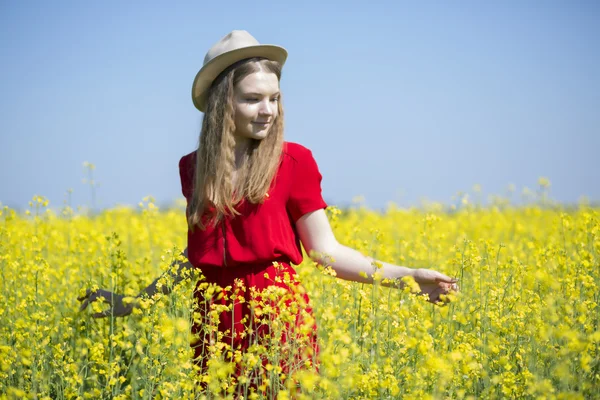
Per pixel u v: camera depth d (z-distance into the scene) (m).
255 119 3.56
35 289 4.82
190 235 3.79
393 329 3.66
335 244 3.70
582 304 3.82
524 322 3.93
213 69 3.62
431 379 3.34
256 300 3.60
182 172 3.95
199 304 3.77
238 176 3.61
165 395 3.36
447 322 4.06
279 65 3.66
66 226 8.34
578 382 3.35
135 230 7.95
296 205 3.66
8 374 3.96
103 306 4.68
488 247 4.91
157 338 3.52
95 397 3.89
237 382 3.61
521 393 3.40
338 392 2.97
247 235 3.57
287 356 3.46
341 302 3.88
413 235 8.70
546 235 7.69
